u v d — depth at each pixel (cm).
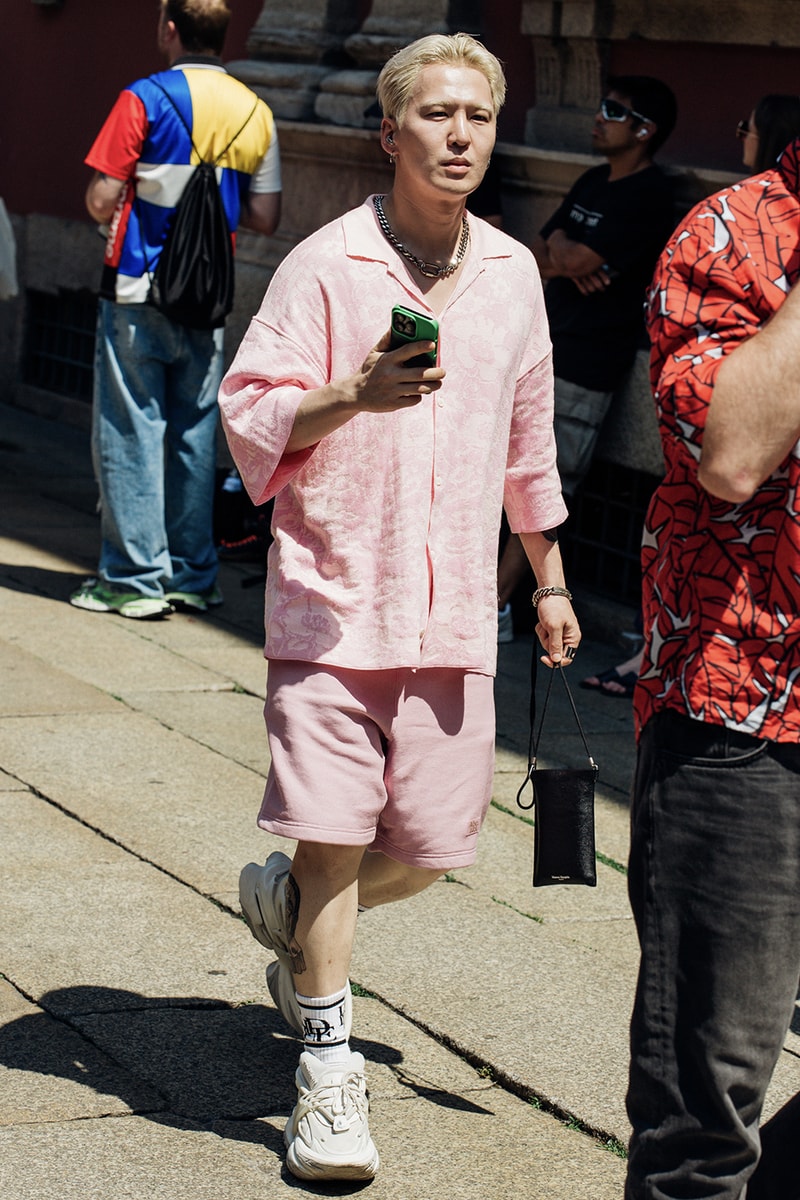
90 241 1320
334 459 357
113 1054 409
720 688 277
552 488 397
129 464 820
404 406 334
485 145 354
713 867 279
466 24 978
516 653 839
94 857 531
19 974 447
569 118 909
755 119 682
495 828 592
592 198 826
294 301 359
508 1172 369
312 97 1076
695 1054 284
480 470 366
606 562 922
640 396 852
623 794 639
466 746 374
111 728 661
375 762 363
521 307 372
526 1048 423
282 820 358
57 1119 376
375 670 359
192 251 790
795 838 278
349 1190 358
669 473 288
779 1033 286
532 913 519
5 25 1405
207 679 743
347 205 1048
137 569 835
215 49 809
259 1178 359
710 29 833
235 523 988
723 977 281
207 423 846
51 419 1378
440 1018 438
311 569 364
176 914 492
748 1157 287
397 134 355
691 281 275
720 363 266
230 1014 436
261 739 665
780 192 279
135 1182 353
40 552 951
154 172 783
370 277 358
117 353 809
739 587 277
